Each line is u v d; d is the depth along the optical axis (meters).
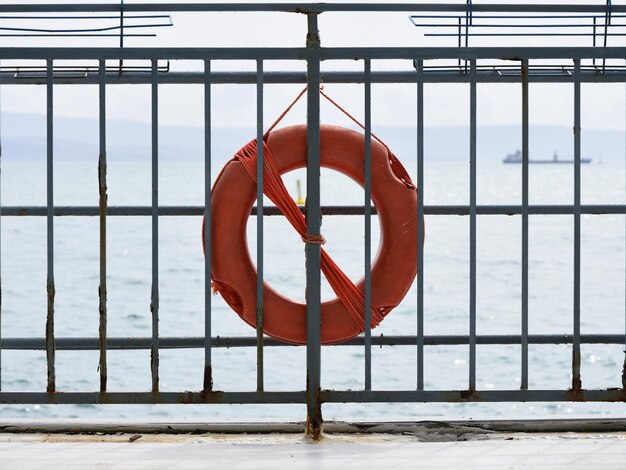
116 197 77.62
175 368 14.27
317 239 4.16
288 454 4.03
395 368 14.48
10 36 4.17
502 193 99.69
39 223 47.56
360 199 75.88
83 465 3.87
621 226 45.09
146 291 24.95
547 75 4.77
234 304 4.43
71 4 4.16
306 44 4.12
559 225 45.94
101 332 4.15
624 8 4.30
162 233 42.03
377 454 4.04
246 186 4.36
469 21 4.66
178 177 135.25
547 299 23.25
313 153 4.16
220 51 4.09
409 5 4.17
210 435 4.38
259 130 4.18
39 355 15.27
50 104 4.09
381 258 4.49
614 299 23.03
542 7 4.29
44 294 24.45
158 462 3.92
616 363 14.59
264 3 4.07
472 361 4.22
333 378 13.85
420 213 4.18
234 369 14.14
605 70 4.79
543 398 4.24
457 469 3.84
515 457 4.00
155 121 4.10
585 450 4.10
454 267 30.55
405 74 4.71
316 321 4.21
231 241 4.36
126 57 4.07
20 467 3.85
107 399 4.16
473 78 4.14
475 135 4.15
